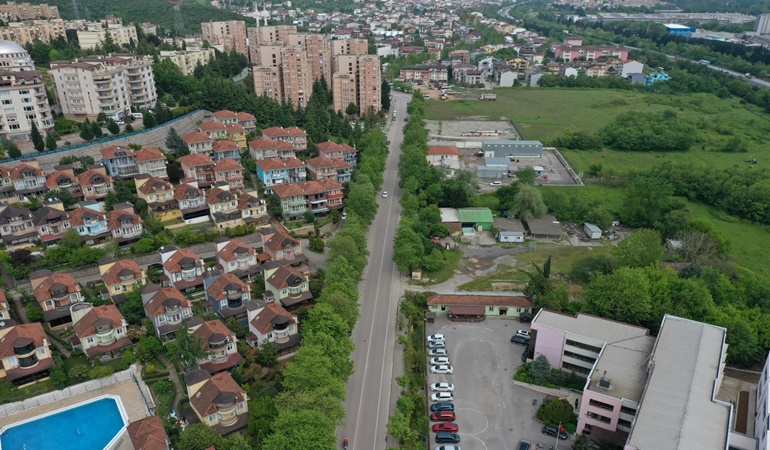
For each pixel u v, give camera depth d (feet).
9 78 609.01
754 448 290.56
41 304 380.58
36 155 564.71
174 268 420.77
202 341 344.69
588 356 366.63
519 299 446.60
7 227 448.24
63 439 303.27
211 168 580.30
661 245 523.29
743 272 472.44
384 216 606.55
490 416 340.80
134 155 552.00
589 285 451.94
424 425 323.57
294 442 266.16
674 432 273.13
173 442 299.58
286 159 614.75
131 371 348.18
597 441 321.73
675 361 325.01
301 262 471.21
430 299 446.60
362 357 384.47
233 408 308.60
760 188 641.40
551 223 597.11
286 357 373.20
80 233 459.32
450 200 626.23
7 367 333.42
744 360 377.09
